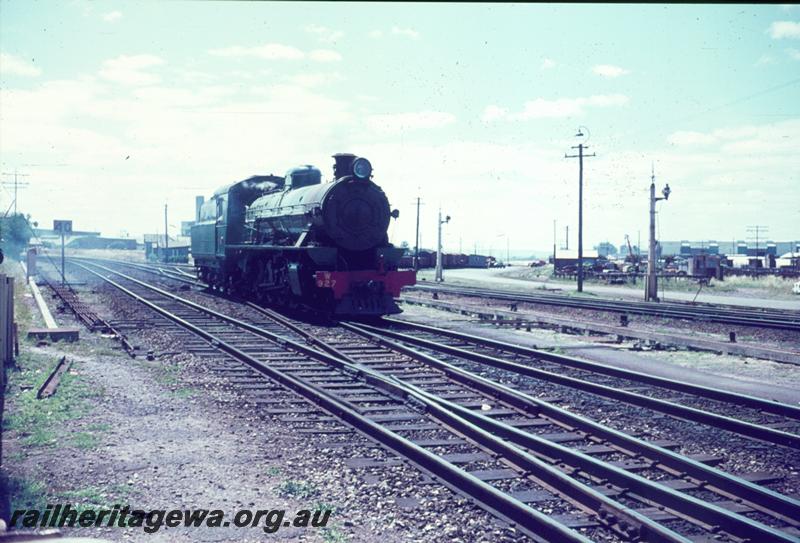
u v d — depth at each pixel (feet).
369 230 71.15
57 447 26.32
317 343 52.39
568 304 89.66
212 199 105.29
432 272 245.45
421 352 48.37
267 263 82.38
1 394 25.63
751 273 191.11
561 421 30.04
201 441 27.43
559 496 21.24
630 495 21.31
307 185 81.66
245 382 38.70
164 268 207.62
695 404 34.27
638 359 48.83
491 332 63.67
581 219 136.98
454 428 28.99
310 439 27.71
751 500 20.89
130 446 26.63
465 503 20.80
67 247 513.45
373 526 19.48
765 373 43.88
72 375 39.63
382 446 26.43
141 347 51.34
